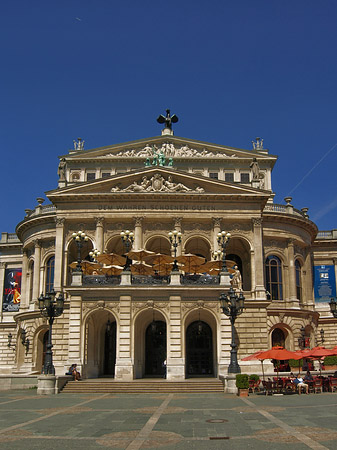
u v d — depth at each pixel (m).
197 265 54.38
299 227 69.06
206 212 60.91
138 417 25.56
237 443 18.39
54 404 32.25
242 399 34.41
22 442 18.84
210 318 51.16
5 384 46.94
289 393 38.75
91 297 47.41
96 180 60.88
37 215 66.12
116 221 61.22
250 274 63.97
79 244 49.22
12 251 82.94
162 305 46.78
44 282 65.12
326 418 24.22
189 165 77.38
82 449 17.56
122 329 46.03
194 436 19.94
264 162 78.75
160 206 60.84
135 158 76.75
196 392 40.62
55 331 58.28
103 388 41.59
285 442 18.31
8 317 78.69
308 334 66.38
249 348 55.97
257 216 60.97
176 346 45.50
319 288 77.31
